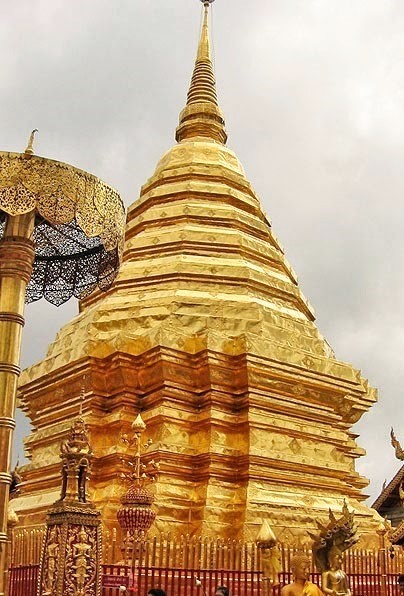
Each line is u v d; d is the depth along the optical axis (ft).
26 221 40.27
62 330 93.35
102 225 42.16
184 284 87.97
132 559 55.62
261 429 78.59
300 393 83.41
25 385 89.71
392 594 67.67
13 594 54.49
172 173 102.63
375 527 80.84
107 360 80.89
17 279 39.50
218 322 83.10
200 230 94.12
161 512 71.82
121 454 75.72
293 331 88.12
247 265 91.86
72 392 83.76
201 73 115.34
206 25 119.85
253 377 79.87
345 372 87.45
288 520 74.02
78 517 43.75
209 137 109.91
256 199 105.50
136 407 79.51
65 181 40.55
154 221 97.55
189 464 76.33
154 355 78.74
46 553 43.88
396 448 62.23
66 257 51.39
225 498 74.43
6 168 39.37
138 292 88.48
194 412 79.36
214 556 61.67
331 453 83.51
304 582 47.96
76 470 45.01
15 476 64.39
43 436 83.87
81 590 42.75
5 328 38.47
